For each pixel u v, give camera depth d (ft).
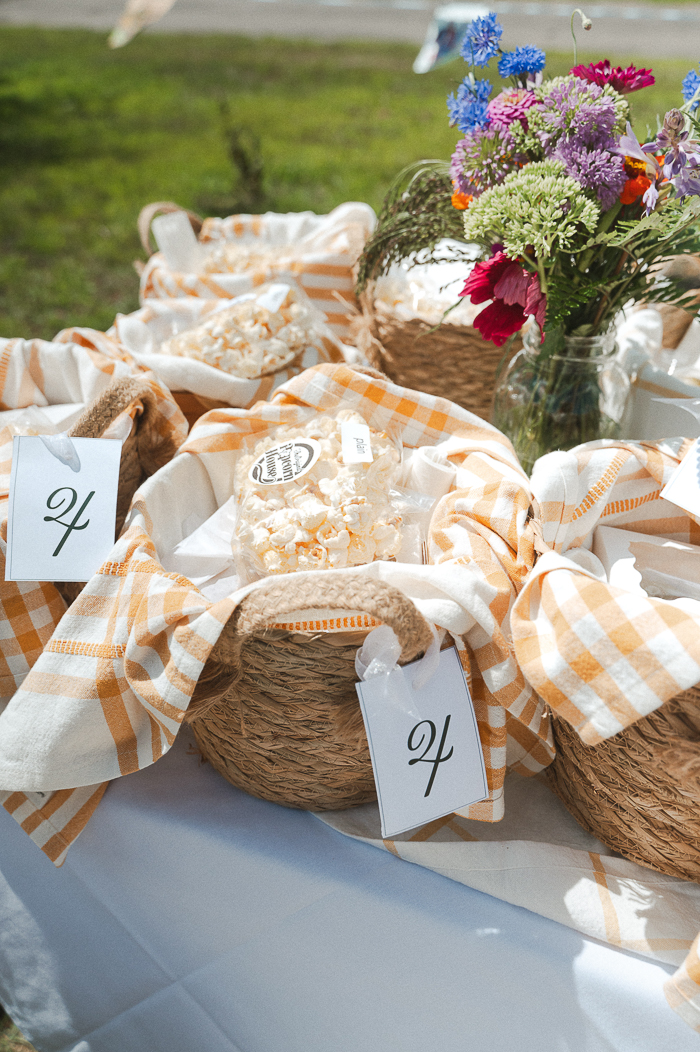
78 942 2.86
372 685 2.02
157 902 2.61
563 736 2.30
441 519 2.49
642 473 2.68
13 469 2.56
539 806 2.55
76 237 14.19
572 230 2.39
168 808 2.56
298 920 2.41
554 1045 2.24
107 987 2.89
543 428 3.12
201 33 30.22
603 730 1.92
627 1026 2.08
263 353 3.50
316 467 2.55
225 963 2.60
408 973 2.34
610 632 1.94
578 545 2.70
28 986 3.04
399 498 2.67
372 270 3.82
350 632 2.02
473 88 2.78
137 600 2.28
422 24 31.24
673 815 2.09
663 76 19.53
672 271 2.96
